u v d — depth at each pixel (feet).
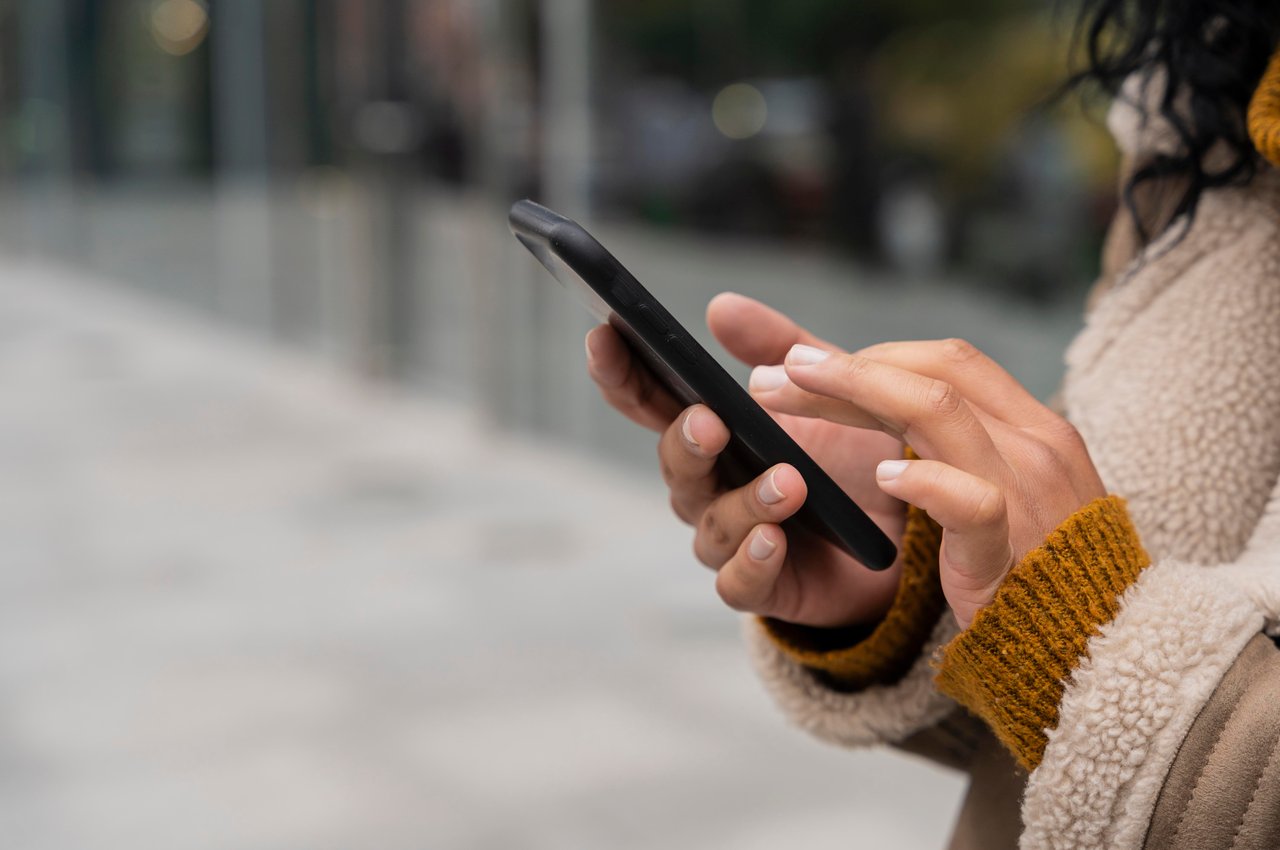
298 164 22.79
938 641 2.32
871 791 8.16
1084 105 2.97
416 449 17.65
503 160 16.60
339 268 21.90
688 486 2.38
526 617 11.26
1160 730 1.83
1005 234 9.66
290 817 7.75
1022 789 2.26
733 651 10.45
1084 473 2.06
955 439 1.92
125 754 8.60
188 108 26.89
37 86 36.37
